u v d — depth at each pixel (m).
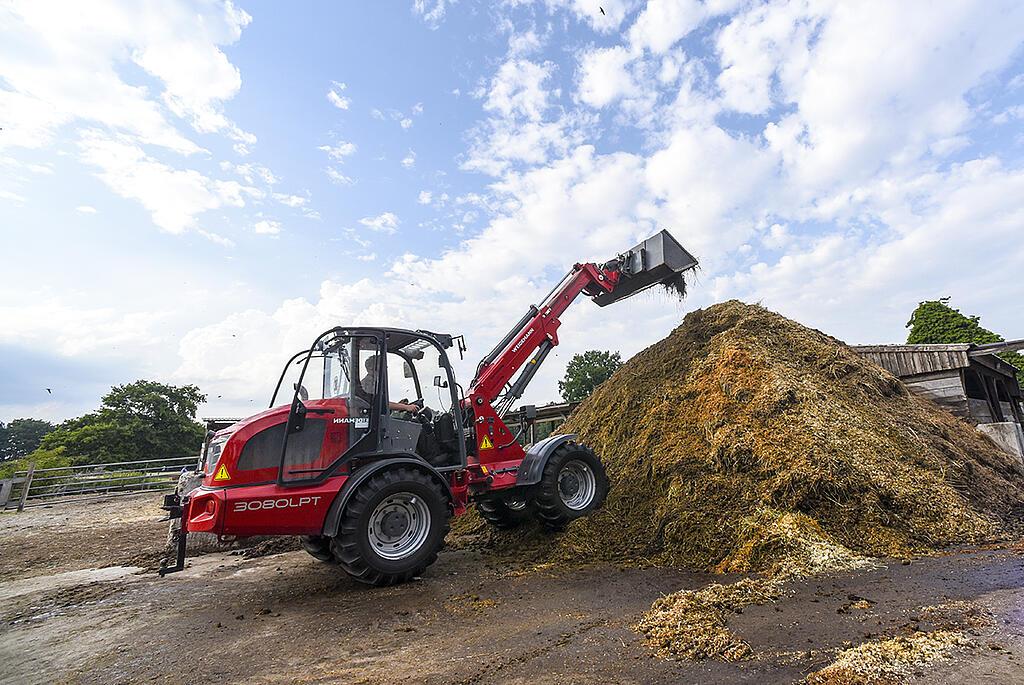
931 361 9.95
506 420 8.05
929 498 5.33
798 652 2.58
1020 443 8.22
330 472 4.48
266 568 5.71
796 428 5.86
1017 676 2.21
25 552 7.69
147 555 7.06
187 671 2.87
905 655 2.44
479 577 4.67
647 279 8.09
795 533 4.60
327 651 3.04
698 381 7.19
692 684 2.30
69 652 3.30
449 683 2.48
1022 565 4.07
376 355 5.03
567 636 3.03
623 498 6.04
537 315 6.77
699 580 4.22
